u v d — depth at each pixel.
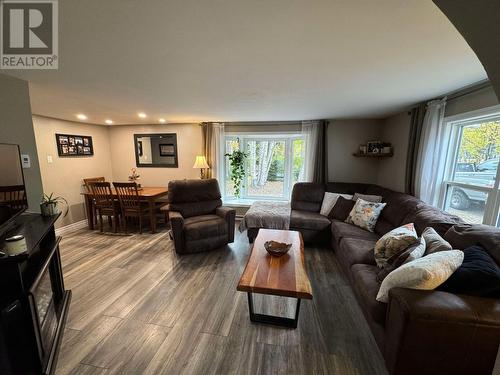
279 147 4.80
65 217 4.12
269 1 1.00
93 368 1.44
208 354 1.54
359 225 3.03
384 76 1.94
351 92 2.42
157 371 1.42
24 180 1.95
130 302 2.09
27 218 1.93
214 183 3.92
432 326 1.14
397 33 1.26
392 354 1.28
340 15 1.10
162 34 1.28
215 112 3.59
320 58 1.59
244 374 1.41
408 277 1.29
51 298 1.76
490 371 1.12
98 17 1.12
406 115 3.33
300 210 3.92
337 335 1.72
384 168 4.01
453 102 2.44
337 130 4.31
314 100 2.78
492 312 1.11
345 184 3.99
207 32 1.26
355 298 2.16
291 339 1.67
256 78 2.00
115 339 1.66
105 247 3.37
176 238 3.04
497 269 1.25
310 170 4.37
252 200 4.98
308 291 1.54
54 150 3.91
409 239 1.75
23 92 2.02
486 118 2.12
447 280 1.30
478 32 0.66
